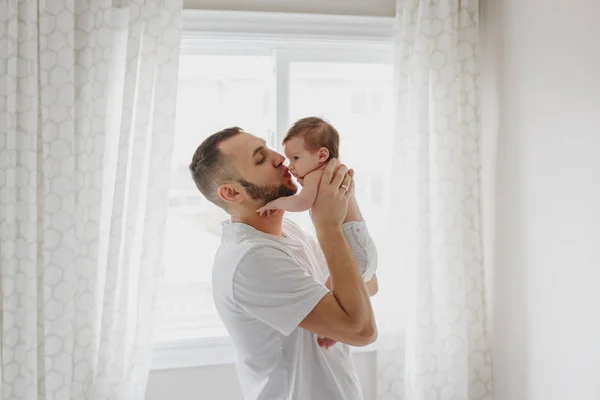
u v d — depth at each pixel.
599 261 1.68
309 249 1.61
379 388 2.32
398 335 2.32
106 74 1.99
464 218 2.30
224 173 1.41
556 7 1.84
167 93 2.04
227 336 2.26
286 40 2.24
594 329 1.71
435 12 2.23
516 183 2.10
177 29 2.04
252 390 1.47
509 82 2.13
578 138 1.75
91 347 2.01
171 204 2.44
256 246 1.34
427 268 2.22
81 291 1.99
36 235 1.93
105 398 2.01
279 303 1.31
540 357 2.00
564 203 1.83
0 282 1.94
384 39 2.30
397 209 2.27
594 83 1.67
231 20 2.18
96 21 1.98
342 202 1.36
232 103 2.44
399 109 2.23
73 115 1.94
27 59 1.89
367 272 1.50
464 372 2.28
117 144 2.06
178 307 2.45
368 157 2.50
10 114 1.88
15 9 1.87
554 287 1.90
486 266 2.34
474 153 2.28
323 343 1.44
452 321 2.27
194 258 2.46
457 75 2.26
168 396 2.23
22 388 1.94
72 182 1.94
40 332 1.98
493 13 2.23
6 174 1.88
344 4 2.27
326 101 2.44
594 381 1.72
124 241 2.03
